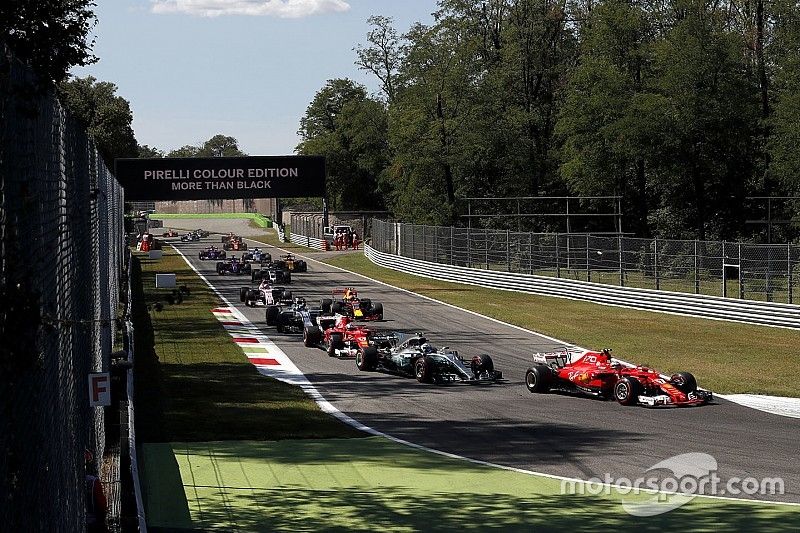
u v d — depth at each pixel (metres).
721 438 29.23
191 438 29.31
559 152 125.94
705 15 109.81
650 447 28.14
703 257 65.44
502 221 132.12
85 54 17.84
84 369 20.00
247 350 50.12
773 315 58.75
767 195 109.00
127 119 159.00
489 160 132.12
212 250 128.12
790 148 95.88
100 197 33.12
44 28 17.23
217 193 97.12
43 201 12.55
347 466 26.02
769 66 112.19
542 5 137.38
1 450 8.68
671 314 66.69
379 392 38.53
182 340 53.72
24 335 8.97
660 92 110.75
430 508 21.86
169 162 96.62
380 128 191.75
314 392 38.50
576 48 141.75
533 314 67.88
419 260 102.56
